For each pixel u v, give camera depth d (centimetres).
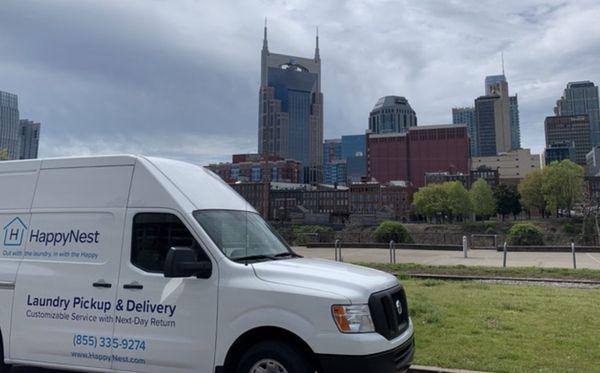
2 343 615
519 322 909
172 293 531
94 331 564
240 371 498
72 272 589
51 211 624
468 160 17238
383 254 2902
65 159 636
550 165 12338
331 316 472
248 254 558
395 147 18138
